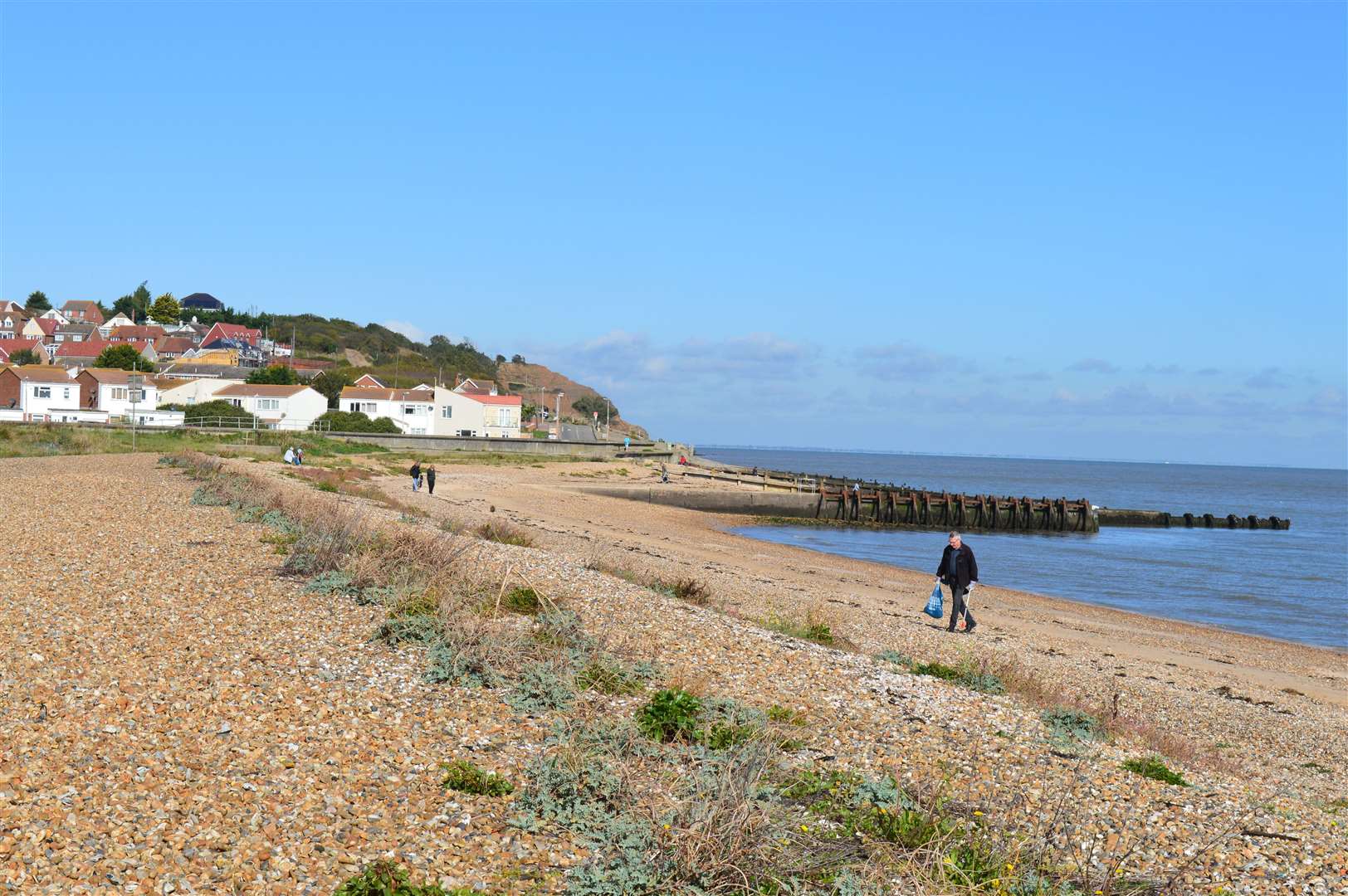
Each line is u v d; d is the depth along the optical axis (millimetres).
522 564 22875
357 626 14117
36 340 164750
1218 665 26359
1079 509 81875
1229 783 12633
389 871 6836
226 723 9805
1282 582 50219
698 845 7379
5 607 14109
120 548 20203
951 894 7336
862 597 32781
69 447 64188
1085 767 11617
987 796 10023
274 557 19672
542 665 12375
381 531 22531
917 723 12789
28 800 7605
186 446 70875
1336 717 20406
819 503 78062
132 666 11461
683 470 93062
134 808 7660
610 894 6996
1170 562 58094
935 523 80750
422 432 112812
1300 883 8539
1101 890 7805
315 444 83188
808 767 10180
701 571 34031
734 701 12000
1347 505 144625
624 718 10898
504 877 7180
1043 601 37219
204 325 196250
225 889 6621
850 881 7281
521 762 9484
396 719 10406
